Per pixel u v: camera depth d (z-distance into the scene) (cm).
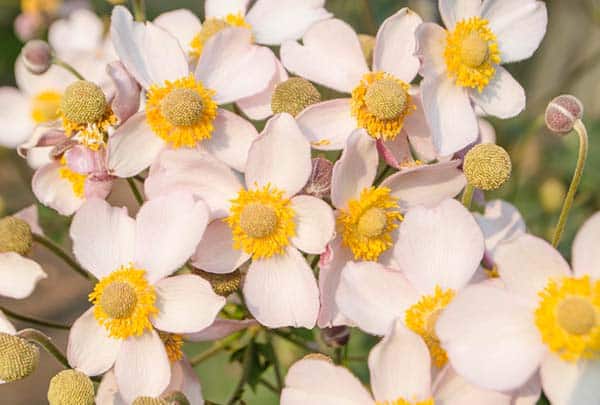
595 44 73
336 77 52
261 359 53
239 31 52
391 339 46
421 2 67
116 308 48
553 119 49
